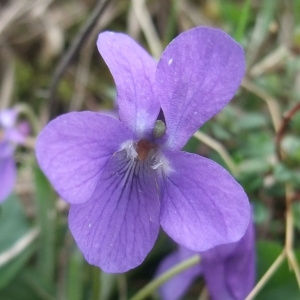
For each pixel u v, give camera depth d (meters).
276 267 0.06
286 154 0.07
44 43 0.10
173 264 0.06
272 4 0.09
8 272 0.07
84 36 0.07
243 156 0.07
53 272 0.07
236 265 0.05
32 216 0.08
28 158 0.08
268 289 0.06
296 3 0.09
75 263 0.06
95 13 0.07
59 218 0.07
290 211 0.06
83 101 0.10
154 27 0.10
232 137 0.07
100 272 0.06
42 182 0.07
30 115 0.08
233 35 0.09
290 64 0.08
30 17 0.10
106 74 0.10
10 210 0.07
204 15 0.10
